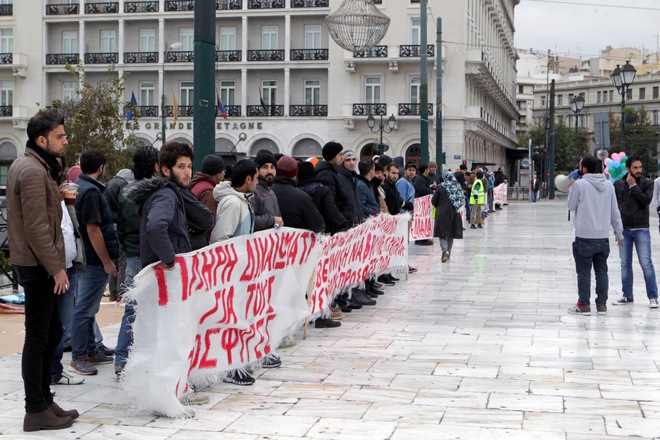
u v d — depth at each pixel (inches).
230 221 285.6
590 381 279.0
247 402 253.3
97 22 2090.3
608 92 4783.5
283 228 307.4
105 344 334.6
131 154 1310.3
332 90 1993.1
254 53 2016.5
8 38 2123.5
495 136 2571.4
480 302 458.6
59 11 2096.5
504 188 1870.1
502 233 1013.2
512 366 301.0
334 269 387.9
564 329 375.6
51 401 231.0
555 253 751.7
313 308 356.2
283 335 312.7
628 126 3410.4
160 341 234.8
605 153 800.9
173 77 2069.4
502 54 2920.8
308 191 374.9
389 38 1964.8
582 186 412.5
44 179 219.1
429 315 414.6
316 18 2006.6
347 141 1995.6
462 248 805.2
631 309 434.3
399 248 532.1
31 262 219.5
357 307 438.3
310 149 2031.3
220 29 2062.0
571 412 242.1
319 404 250.8
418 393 263.1
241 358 275.1
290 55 1998.0
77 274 289.0
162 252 232.2
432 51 1926.7
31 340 222.5
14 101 2114.9
